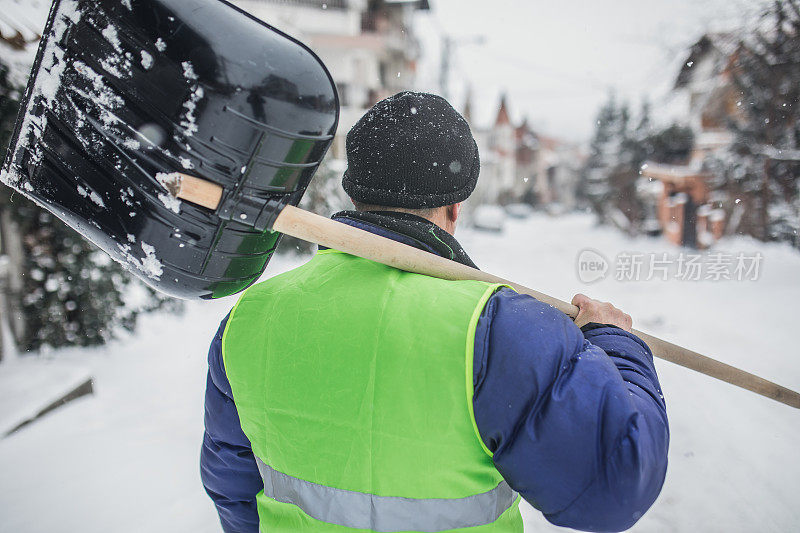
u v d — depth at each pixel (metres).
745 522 2.83
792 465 3.39
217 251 0.98
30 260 6.14
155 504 3.24
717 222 15.35
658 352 1.38
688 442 3.77
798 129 13.87
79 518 3.12
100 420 4.50
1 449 3.96
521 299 0.95
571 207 59.53
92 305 6.41
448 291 0.95
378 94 32.19
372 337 0.93
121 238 0.99
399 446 0.91
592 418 0.85
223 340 1.08
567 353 0.90
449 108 1.13
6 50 4.14
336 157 14.18
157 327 7.48
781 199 14.34
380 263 1.04
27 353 6.15
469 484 0.93
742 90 14.23
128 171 0.94
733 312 8.00
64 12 0.94
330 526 0.96
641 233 24.25
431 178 1.07
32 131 1.01
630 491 0.84
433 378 0.89
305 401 0.96
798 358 5.69
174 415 4.61
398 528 0.93
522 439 0.86
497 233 30.75
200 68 0.88
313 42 28.80
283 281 1.09
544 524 2.83
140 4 0.90
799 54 12.84
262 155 0.92
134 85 0.91
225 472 1.20
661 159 24.00
